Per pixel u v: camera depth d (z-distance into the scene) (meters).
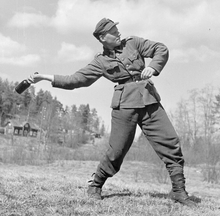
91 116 70.88
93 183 4.41
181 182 4.14
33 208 3.61
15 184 5.15
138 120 4.18
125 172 19.62
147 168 18.67
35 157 26.20
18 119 78.56
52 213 3.47
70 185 5.36
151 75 3.91
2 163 23.19
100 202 4.06
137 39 4.20
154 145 4.16
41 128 48.16
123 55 4.14
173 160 4.14
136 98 4.07
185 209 3.90
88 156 30.39
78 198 4.13
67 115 63.66
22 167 22.03
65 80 4.16
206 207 4.23
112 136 4.20
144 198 4.43
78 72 4.22
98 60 4.20
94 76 4.22
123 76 4.13
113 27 4.08
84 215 3.47
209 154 20.64
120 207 3.82
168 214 3.62
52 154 28.67
